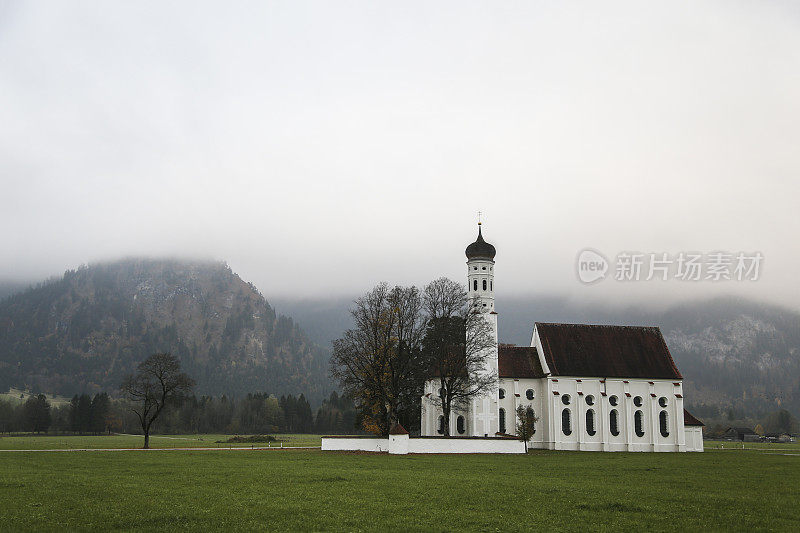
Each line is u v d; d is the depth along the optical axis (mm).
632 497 42938
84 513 33844
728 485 52312
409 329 100812
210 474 53688
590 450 113688
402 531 30516
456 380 103312
